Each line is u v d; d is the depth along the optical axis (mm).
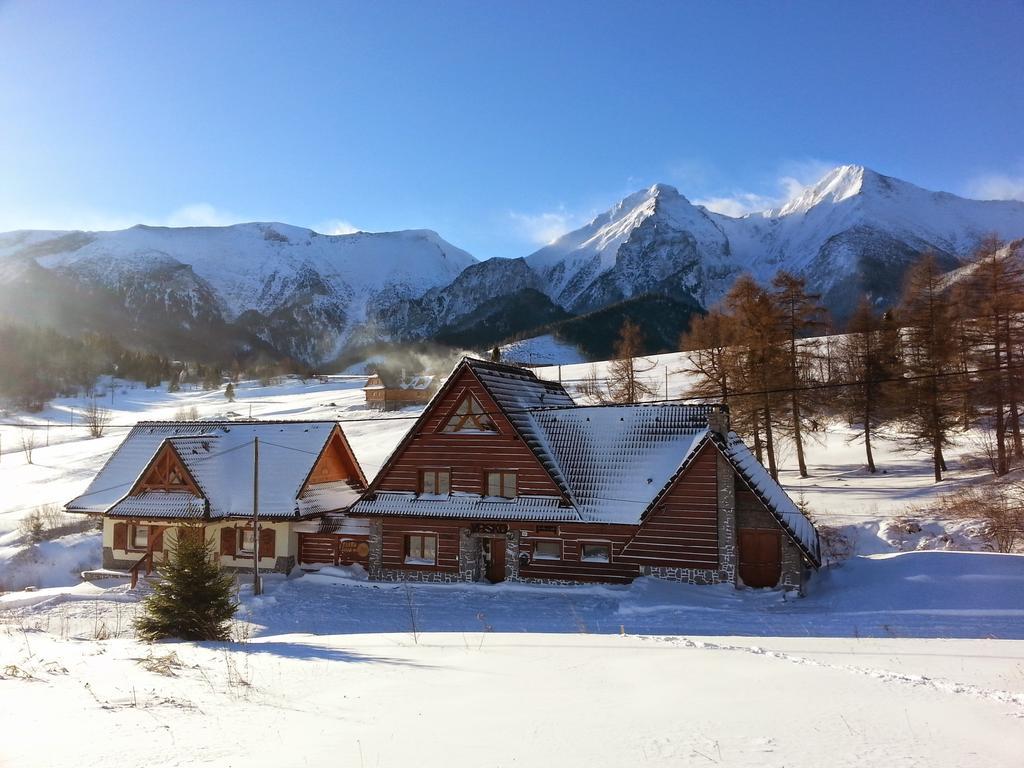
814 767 7914
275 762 7891
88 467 89438
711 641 18797
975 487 44188
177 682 12781
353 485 45469
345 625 27766
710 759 8180
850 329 69438
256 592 34000
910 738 9164
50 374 197625
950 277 59062
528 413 38000
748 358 54312
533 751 8492
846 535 39250
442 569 36031
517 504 34812
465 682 13016
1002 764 8102
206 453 41781
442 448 36625
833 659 15711
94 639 21781
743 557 31656
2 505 69000
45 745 8297
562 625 26406
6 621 29047
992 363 48250
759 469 34250
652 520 32531
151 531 40688
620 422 36219
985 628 22469
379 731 9430
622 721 9992
